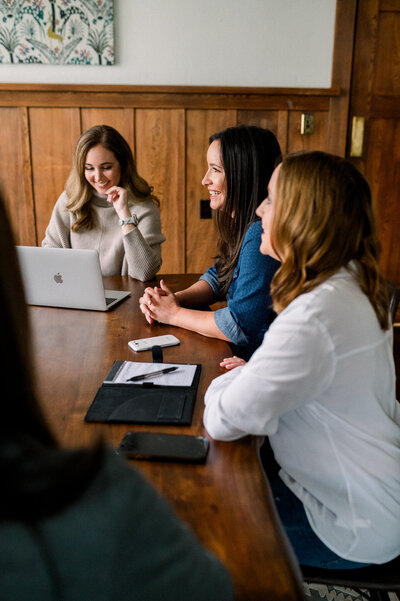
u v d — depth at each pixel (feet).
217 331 4.74
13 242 1.32
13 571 1.22
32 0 9.74
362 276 3.14
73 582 1.27
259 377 2.93
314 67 10.62
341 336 2.90
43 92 10.24
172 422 3.26
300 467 3.24
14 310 1.26
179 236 11.34
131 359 4.31
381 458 3.13
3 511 1.13
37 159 10.64
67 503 1.18
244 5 10.19
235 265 5.25
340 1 10.28
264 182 4.92
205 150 10.87
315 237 3.02
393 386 3.35
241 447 3.06
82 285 5.50
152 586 1.36
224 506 2.53
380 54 10.83
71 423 3.28
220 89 10.44
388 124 11.26
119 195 6.75
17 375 1.25
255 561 2.20
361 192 3.10
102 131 7.25
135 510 1.32
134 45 10.24
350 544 3.10
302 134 10.95
